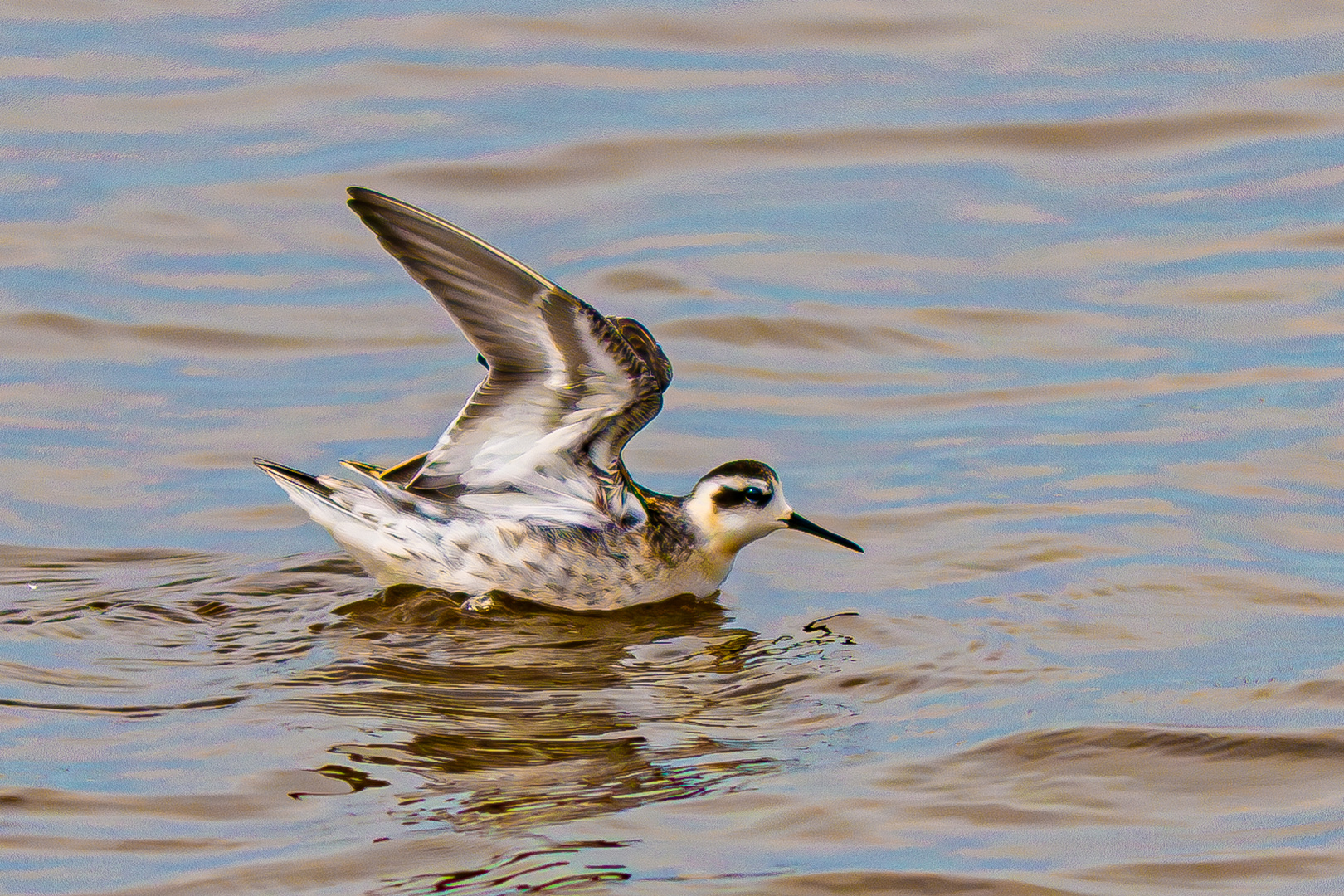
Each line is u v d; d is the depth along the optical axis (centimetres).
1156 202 2180
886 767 919
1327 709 991
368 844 820
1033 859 812
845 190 2227
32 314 1797
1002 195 2209
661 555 1259
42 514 1360
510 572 1228
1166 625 1145
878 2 2850
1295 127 2377
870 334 1825
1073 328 1830
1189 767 919
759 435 1581
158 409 1603
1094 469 1470
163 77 2533
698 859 806
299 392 1653
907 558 1300
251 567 1277
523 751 944
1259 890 785
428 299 1903
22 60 2588
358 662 1091
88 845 815
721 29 2759
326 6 2880
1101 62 2630
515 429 1180
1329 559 1263
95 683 1034
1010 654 1099
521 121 2400
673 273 1972
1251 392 1641
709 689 1055
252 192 2158
